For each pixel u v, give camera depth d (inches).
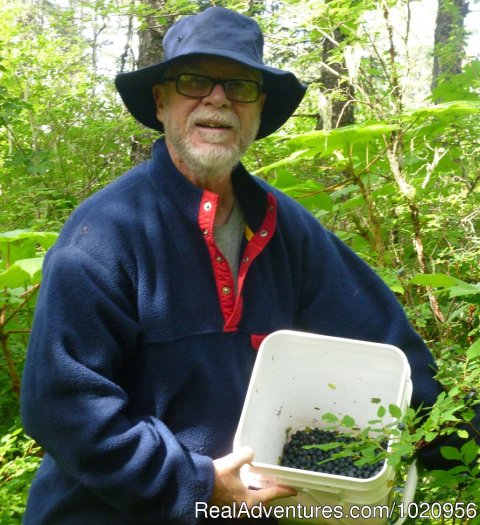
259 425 78.2
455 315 107.9
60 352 68.9
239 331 77.4
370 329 86.0
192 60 78.5
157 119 90.3
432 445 81.0
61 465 69.7
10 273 103.5
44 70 308.8
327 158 153.9
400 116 117.4
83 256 72.1
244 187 81.7
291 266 84.7
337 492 68.5
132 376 74.4
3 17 372.5
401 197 126.8
